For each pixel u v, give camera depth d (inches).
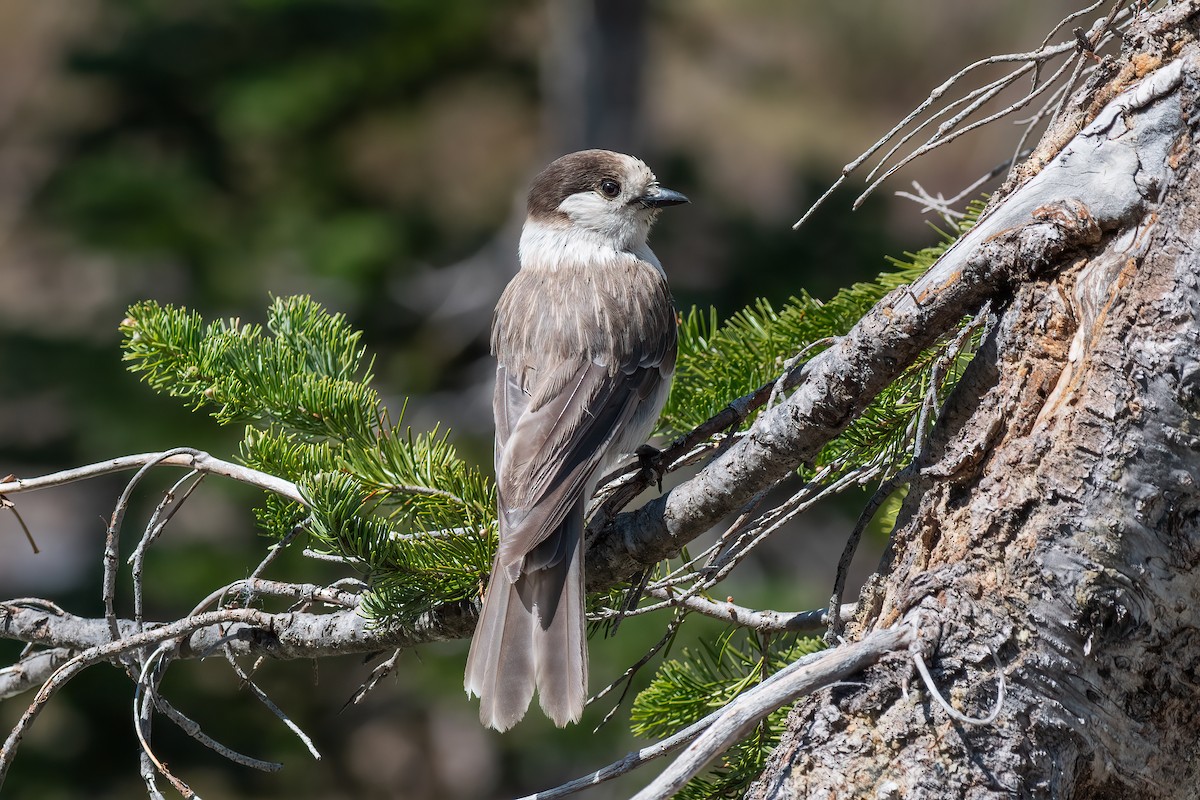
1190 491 185.9
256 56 766.5
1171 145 191.0
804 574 775.1
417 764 790.5
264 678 677.3
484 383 799.1
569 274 368.8
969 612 192.4
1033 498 190.7
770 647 282.8
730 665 294.5
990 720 183.8
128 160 746.2
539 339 337.4
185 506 695.1
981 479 195.3
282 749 674.2
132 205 729.0
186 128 764.6
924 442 211.5
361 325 780.0
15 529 1032.2
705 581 249.3
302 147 774.5
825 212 794.2
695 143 964.0
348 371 304.0
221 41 763.4
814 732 197.9
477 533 264.7
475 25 785.6
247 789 676.1
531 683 243.1
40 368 722.2
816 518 778.2
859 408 216.4
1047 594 189.9
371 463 271.1
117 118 756.6
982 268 199.3
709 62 1050.7
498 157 857.5
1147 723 193.3
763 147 973.2
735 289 774.5
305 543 505.7
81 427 699.4
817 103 1040.2
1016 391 193.9
